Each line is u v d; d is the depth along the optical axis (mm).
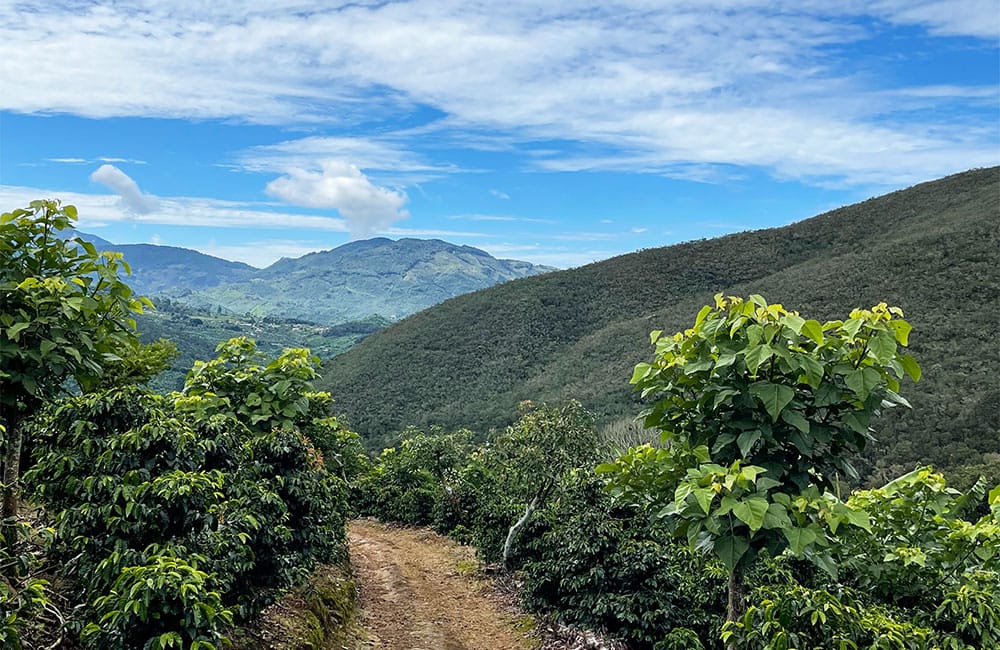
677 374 3621
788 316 3129
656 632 6746
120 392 4582
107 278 4395
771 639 3307
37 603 3684
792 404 3232
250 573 5270
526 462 10156
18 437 4379
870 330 3184
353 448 18094
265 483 5902
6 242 4168
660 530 7508
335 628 6723
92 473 4309
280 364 7426
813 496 3072
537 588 8148
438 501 15578
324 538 7570
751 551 3115
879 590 4387
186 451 4613
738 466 2965
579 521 7594
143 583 3576
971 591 3744
